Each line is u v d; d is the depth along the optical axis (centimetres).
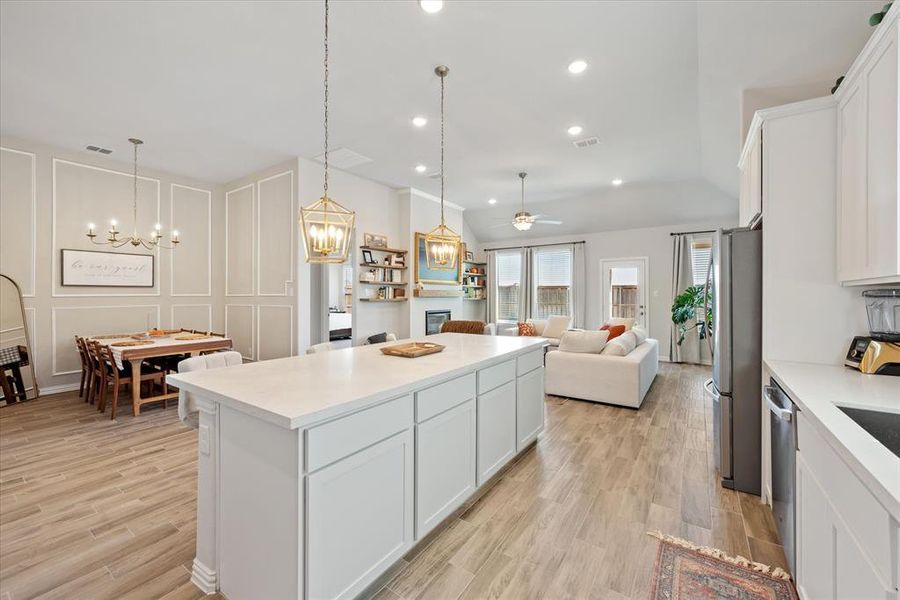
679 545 198
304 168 528
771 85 283
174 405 434
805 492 148
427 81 331
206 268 624
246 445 150
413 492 185
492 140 459
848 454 104
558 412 420
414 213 682
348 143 470
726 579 174
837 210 211
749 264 246
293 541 134
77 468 282
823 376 188
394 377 188
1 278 440
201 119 403
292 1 240
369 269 627
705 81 313
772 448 203
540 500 242
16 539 201
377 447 162
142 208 556
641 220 752
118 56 297
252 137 451
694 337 712
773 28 235
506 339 347
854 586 105
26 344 455
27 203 460
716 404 278
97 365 425
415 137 452
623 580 174
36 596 164
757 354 245
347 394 156
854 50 242
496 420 259
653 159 525
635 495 247
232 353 260
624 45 282
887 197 157
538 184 648
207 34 271
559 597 164
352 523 152
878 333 201
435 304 722
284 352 544
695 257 727
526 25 261
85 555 189
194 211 611
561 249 862
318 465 138
